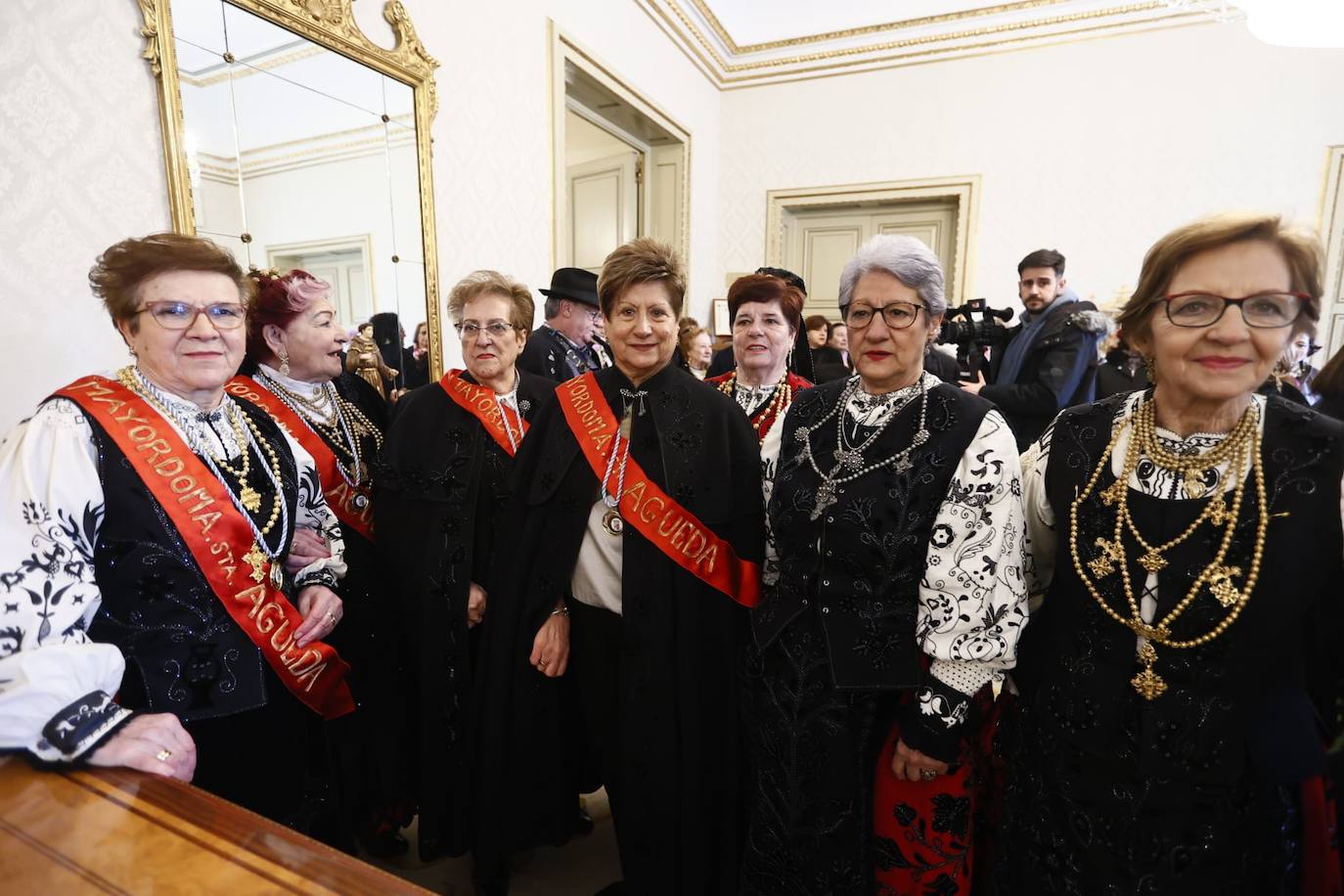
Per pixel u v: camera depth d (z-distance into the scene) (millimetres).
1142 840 736
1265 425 707
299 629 985
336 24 1903
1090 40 4203
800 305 1699
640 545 1132
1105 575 766
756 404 1641
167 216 1547
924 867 942
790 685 970
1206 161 4090
